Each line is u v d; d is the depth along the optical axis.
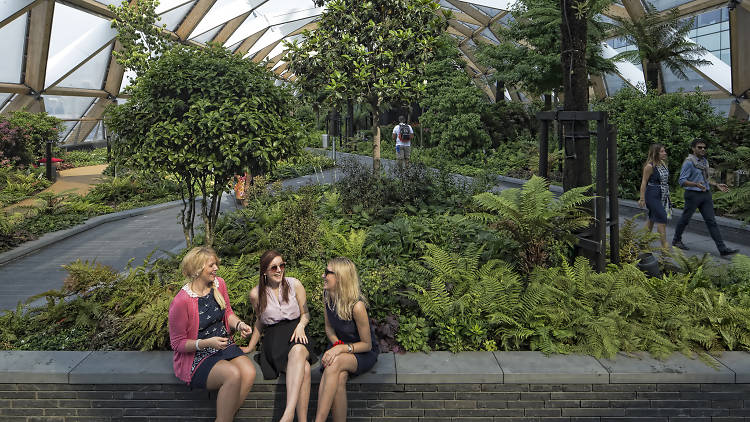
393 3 10.58
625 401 4.24
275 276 4.30
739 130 12.92
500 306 5.11
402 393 4.30
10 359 4.54
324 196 11.27
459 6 28.59
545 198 5.87
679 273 5.98
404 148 16.52
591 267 5.90
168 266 6.76
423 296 5.21
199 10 22.31
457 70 24.61
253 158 6.59
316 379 4.29
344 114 33.25
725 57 19.72
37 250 10.27
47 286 7.87
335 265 4.20
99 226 12.64
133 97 6.62
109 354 4.66
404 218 8.27
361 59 10.47
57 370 4.34
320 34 10.84
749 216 9.76
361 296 4.26
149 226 12.51
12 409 4.38
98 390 4.35
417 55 10.84
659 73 23.08
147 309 4.91
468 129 21.83
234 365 4.00
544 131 6.46
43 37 19.27
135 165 6.54
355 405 4.31
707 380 4.19
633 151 12.84
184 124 6.21
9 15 16.47
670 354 4.51
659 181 7.86
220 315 4.25
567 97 6.16
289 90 7.16
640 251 6.68
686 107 13.12
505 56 21.72
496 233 6.86
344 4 10.66
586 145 6.23
